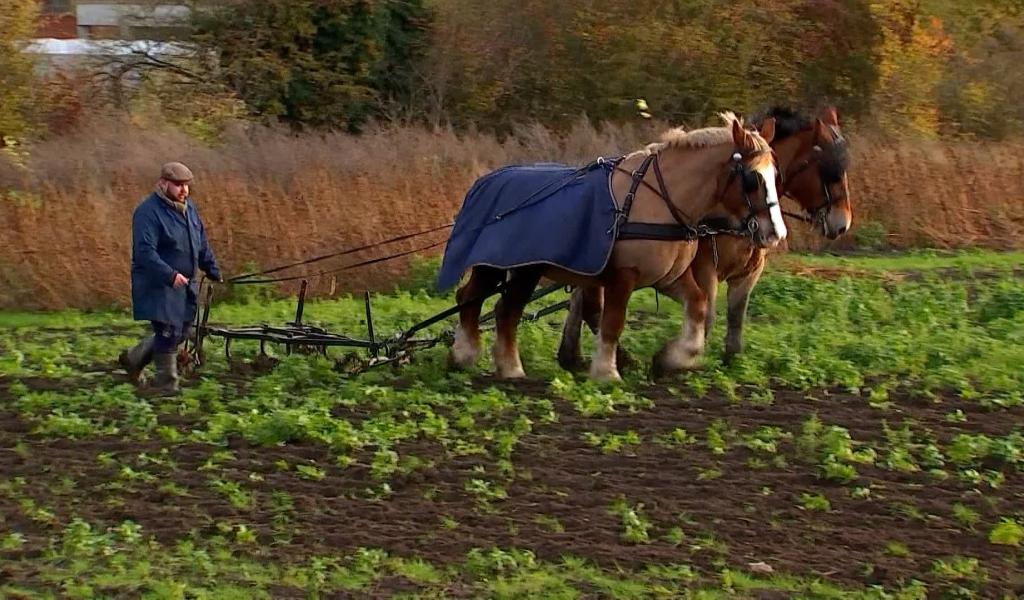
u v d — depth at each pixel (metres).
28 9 23.84
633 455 9.43
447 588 6.98
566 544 7.63
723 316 15.85
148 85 28.73
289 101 29.23
